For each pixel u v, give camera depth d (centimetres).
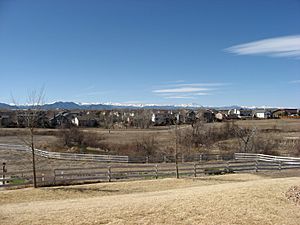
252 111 14625
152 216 1257
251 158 4225
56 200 1870
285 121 10881
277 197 1555
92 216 1249
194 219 1241
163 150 5131
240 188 1723
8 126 9031
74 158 4403
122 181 2602
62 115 10044
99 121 11062
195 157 4288
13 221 1205
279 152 5125
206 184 2444
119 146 5447
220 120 10369
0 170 3556
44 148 5412
